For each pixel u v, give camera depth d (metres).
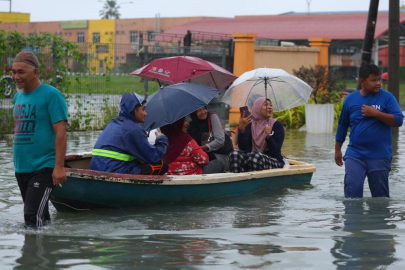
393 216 6.89
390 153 7.79
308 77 18.92
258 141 8.99
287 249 5.46
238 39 18.83
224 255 5.27
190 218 6.87
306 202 7.80
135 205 7.44
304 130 17.98
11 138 15.20
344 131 8.02
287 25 53.41
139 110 7.50
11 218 6.86
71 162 8.61
